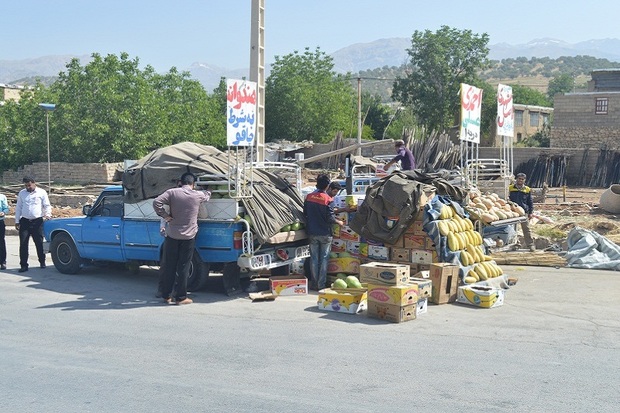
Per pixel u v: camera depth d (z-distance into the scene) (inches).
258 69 768.9
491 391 245.6
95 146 1413.6
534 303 400.2
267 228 414.6
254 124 429.4
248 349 303.7
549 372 267.9
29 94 1524.4
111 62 1439.5
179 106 1685.5
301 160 796.0
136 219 457.4
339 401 236.2
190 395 244.2
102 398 242.7
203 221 421.7
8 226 805.2
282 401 236.7
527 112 2898.6
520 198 594.6
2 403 239.1
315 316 370.0
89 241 484.1
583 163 1636.3
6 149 1461.6
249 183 426.6
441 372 268.2
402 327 343.0
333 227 458.6
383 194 427.5
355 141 1811.0
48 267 541.0
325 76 2297.0
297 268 475.8
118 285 466.3
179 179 435.8
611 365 277.1
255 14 763.4
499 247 545.0
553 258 525.7
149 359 289.7
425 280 380.2
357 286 390.0
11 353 301.0
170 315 374.6
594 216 900.6
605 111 1871.3
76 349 306.3
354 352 297.6
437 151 1440.7
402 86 2404.0
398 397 239.8
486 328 340.2
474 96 577.9
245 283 464.1
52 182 1358.3
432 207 420.5
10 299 419.2
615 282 462.9
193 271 430.9
